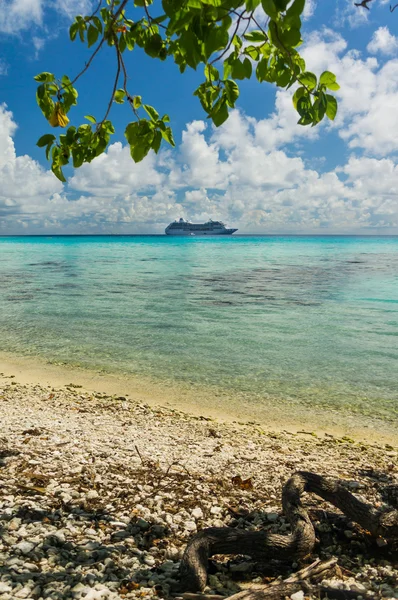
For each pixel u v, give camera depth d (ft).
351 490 24.22
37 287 139.23
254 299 116.16
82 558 15.75
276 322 85.81
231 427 37.47
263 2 6.54
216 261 276.41
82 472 23.47
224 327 80.53
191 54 7.72
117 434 32.91
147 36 10.71
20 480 21.80
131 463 25.73
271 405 43.75
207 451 30.19
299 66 9.30
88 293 125.39
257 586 14.98
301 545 15.90
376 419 40.40
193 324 82.94
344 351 64.49
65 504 19.67
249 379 51.88
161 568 15.61
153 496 21.36
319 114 9.03
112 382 50.34
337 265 242.99
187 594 13.74
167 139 10.84
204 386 49.32
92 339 70.44
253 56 9.45
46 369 54.90
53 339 70.18
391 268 220.23
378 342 70.18
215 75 9.70
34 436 29.68
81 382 50.16
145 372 54.08
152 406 42.68
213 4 7.55
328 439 35.50
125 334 74.08
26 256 330.13
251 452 30.94
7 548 15.97
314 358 60.85
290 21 6.82
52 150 11.23
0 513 18.35
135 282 155.94
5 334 73.20
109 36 9.54
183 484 23.17
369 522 17.19
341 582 15.03
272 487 24.04
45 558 15.48
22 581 14.06
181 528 18.62
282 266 234.58
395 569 16.11
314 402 44.70
